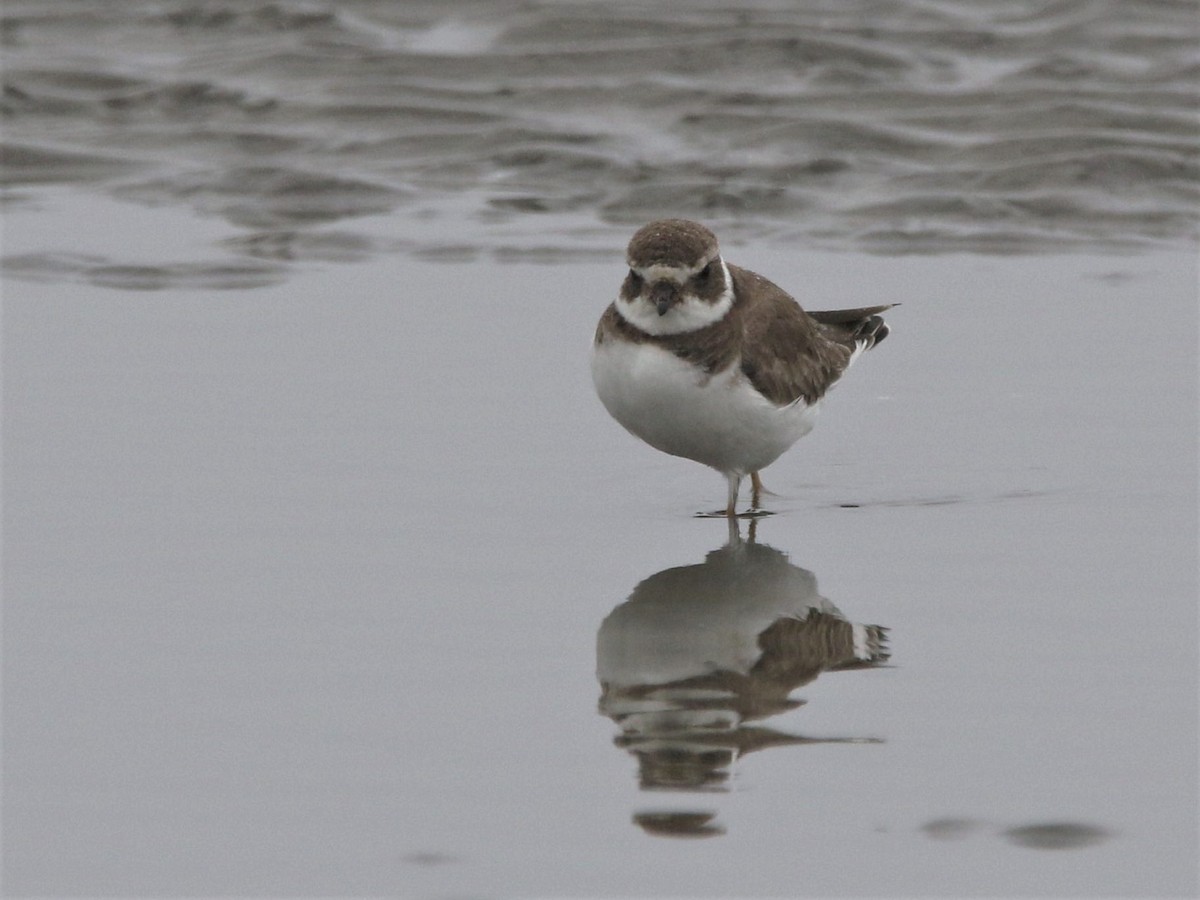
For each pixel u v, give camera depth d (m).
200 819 8.44
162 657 10.30
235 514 12.77
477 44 25.67
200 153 22.48
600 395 12.61
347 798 8.61
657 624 10.88
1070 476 13.51
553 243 19.62
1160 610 10.83
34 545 12.12
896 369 16.02
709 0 27.25
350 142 22.55
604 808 8.48
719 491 13.58
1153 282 18.30
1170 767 8.78
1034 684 9.80
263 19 26.69
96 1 27.05
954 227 20.05
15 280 18.44
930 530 12.56
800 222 20.33
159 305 17.72
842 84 23.89
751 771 8.84
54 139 22.73
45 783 8.78
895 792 8.60
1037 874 7.89
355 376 15.77
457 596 11.33
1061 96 23.09
